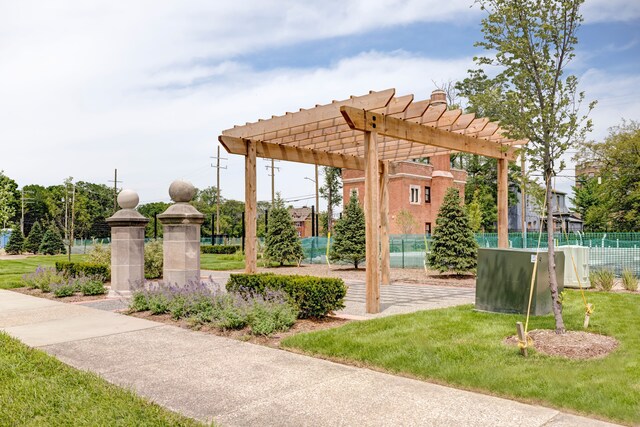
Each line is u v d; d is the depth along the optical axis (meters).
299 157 15.49
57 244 52.91
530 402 4.95
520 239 24.12
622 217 32.62
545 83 7.28
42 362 6.48
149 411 4.67
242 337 8.05
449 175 43.81
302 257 28.78
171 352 7.21
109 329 8.99
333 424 4.45
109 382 5.74
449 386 5.53
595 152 32.88
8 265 29.06
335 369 6.24
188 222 12.47
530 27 7.27
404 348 6.76
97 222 90.88
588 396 4.85
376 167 10.53
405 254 27.78
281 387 5.53
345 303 11.99
